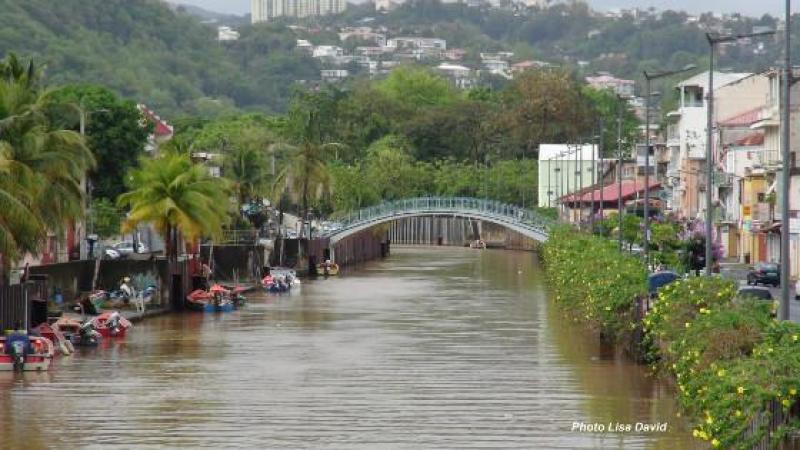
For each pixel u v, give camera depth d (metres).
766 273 139.12
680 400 66.75
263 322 135.38
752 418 51.81
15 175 105.81
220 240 181.12
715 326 64.00
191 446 67.81
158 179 156.25
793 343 53.84
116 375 93.12
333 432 71.19
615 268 111.56
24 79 116.31
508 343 113.38
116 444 68.44
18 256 103.62
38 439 69.94
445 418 75.19
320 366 98.12
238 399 82.12
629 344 102.38
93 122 193.12
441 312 147.50
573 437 69.44
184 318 140.12
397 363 99.75
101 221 191.25
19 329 101.00
